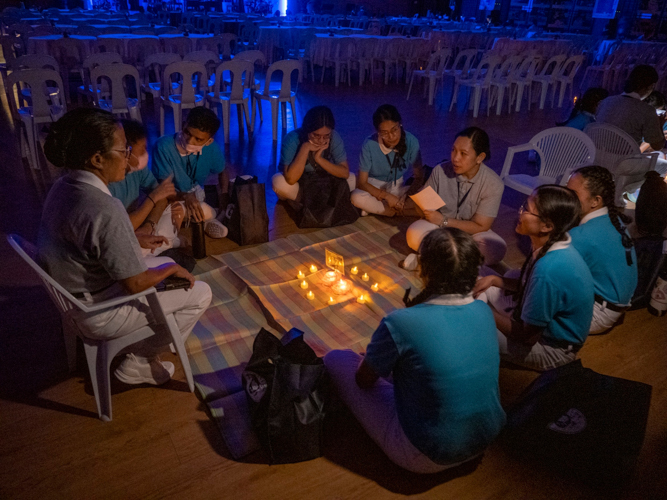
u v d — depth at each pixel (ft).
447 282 5.54
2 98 25.48
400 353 5.71
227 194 13.00
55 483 6.54
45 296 10.32
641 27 58.08
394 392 6.35
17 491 6.41
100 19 36.01
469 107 30.63
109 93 22.77
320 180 13.52
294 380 6.75
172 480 6.66
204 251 11.76
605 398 7.50
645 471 7.14
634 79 14.21
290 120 24.89
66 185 6.20
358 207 14.21
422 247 5.66
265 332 7.54
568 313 7.71
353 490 6.65
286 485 6.66
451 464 6.18
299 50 37.60
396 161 13.55
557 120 29.27
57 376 8.30
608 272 9.10
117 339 7.14
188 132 10.89
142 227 9.91
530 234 7.73
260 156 19.47
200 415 7.72
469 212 11.84
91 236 6.09
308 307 10.21
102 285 6.77
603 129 14.24
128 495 6.43
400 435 6.32
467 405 5.74
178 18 47.65
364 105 29.27
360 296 10.56
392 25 48.52
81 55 25.98
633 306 10.87
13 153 18.26
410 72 37.93
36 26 29.01
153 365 8.00
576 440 6.98
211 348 9.07
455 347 5.55
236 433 7.34
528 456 7.22
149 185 10.42
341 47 34.06
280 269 11.50
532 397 7.62
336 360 7.49
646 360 9.45
